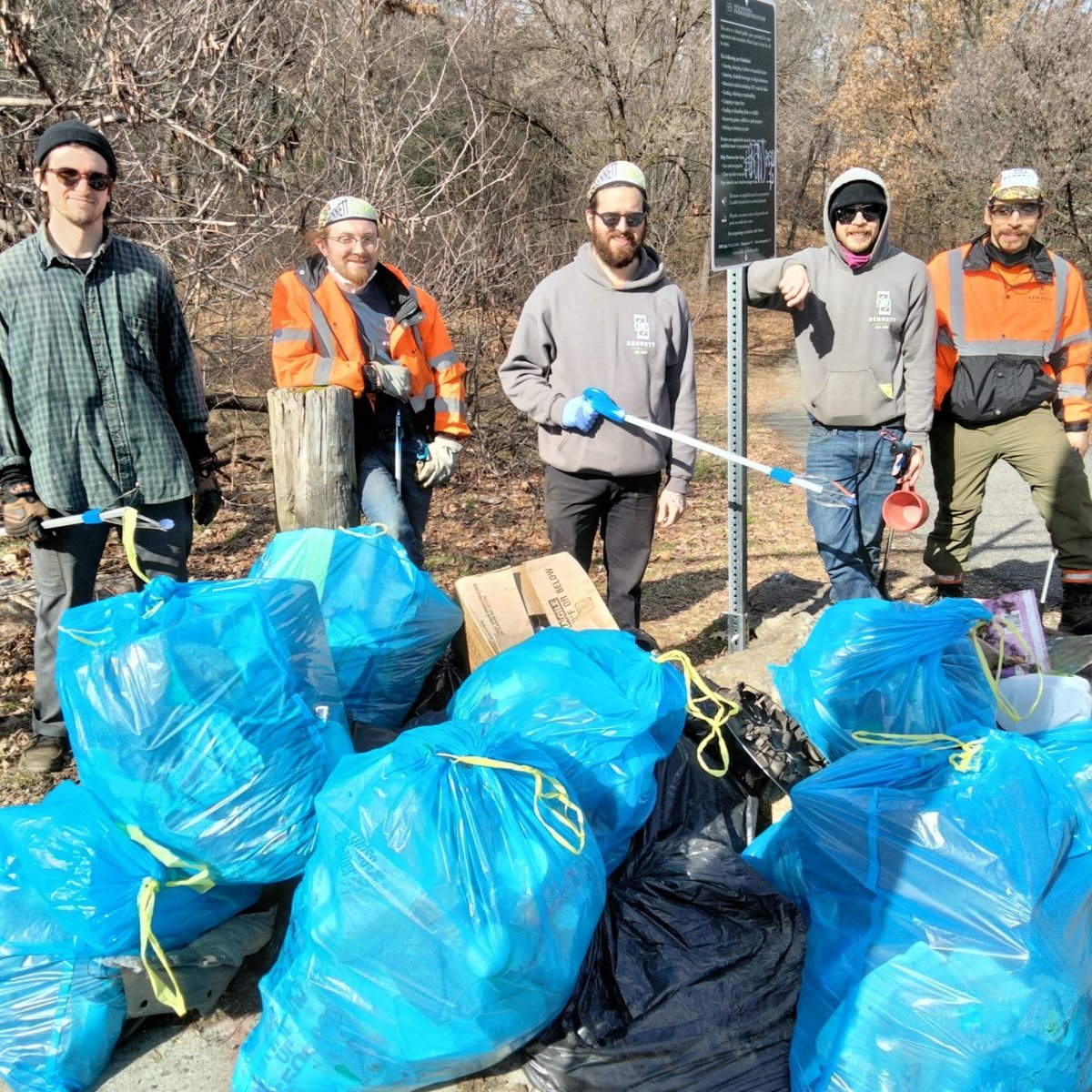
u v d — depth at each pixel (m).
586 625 3.57
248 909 2.73
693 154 16.92
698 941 2.56
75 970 2.43
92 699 2.38
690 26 16.12
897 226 23.50
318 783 2.48
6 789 3.59
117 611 2.50
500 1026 2.21
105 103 6.06
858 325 4.15
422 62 10.72
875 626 3.00
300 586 2.73
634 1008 2.41
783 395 13.99
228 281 7.11
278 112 7.94
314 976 2.23
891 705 2.94
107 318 3.39
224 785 2.37
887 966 2.14
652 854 2.84
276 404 3.59
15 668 4.60
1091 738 2.87
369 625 3.12
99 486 3.45
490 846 2.18
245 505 7.69
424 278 8.62
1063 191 13.69
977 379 4.59
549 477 4.11
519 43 15.52
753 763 3.29
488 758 2.32
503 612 3.42
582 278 3.88
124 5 6.23
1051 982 2.04
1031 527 6.98
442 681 3.46
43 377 3.33
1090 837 2.26
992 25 17.48
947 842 2.17
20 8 6.12
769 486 8.65
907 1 20.98
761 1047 2.36
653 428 3.80
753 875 2.78
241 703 2.40
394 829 2.17
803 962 2.53
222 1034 2.58
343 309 3.77
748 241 4.29
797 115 23.75
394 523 3.81
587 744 2.68
